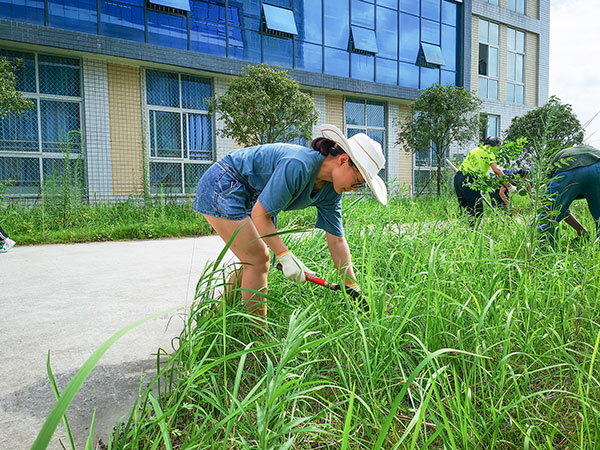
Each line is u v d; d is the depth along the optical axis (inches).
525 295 85.4
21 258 223.1
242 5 531.5
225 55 520.1
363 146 83.4
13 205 348.8
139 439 55.6
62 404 27.5
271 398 50.3
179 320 116.9
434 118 565.3
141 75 479.2
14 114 418.3
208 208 90.3
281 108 436.8
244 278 89.2
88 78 450.0
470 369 68.8
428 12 693.3
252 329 85.1
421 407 47.3
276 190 82.2
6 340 101.7
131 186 477.1
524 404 63.7
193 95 516.4
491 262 97.8
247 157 91.8
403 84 671.1
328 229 100.7
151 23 474.9
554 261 114.6
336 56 607.2
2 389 77.8
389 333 73.5
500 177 142.6
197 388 67.1
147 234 318.0
